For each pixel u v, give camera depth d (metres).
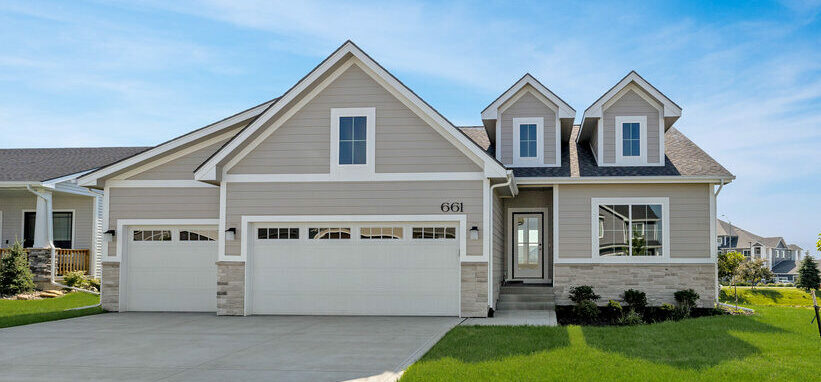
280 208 16.00
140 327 13.95
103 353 10.64
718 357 10.01
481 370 8.96
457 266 15.64
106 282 17.30
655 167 18.05
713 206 17.33
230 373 8.96
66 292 21.25
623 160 18.28
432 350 10.57
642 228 17.56
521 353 10.33
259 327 13.78
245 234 16.06
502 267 19.31
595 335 12.30
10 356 10.40
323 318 15.30
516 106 18.97
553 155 18.69
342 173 15.84
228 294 16.05
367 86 15.90
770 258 86.12
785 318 14.78
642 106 18.38
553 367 9.20
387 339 11.93
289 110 16.12
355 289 15.89
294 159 16.03
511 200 19.81
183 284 17.27
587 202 17.78
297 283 16.08
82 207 24.17
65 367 9.48
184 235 17.36
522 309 17.31
